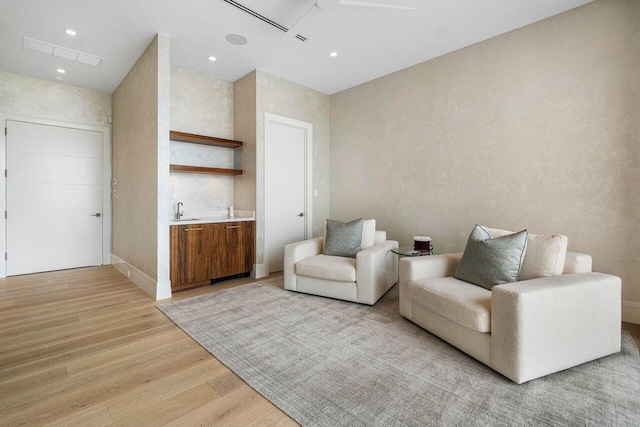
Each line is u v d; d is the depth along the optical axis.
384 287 3.06
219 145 4.10
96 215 4.54
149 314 2.63
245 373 1.73
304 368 1.78
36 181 4.10
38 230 4.13
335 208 4.77
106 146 4.60
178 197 3.86
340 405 1.45
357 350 1.99
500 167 3.06
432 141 3.60
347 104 4.57
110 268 4.39
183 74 3.85
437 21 2.84
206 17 2.77
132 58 3.48
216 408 1.44
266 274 4.04
